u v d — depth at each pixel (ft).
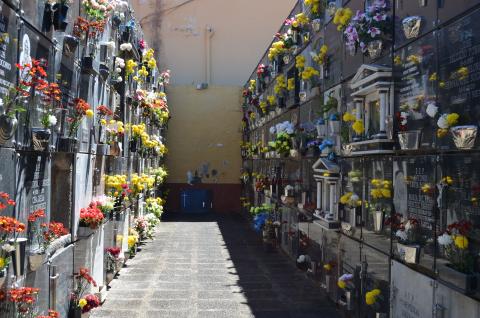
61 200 20.49
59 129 17.83
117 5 27.27
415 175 16.42
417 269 16.20
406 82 17.17
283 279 32.60
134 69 36.73
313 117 30.48
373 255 20.11
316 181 29.12
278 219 43.62
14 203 12.67
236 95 76.02
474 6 12.99
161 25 78.89
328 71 27.04
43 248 15.87
